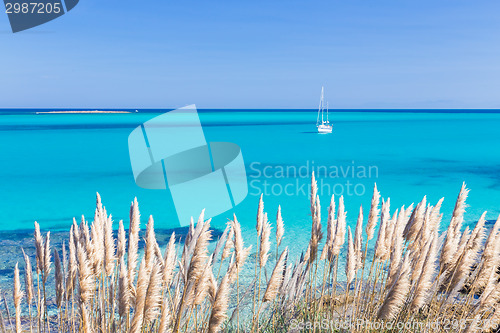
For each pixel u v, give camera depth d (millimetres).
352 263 3990
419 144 63688
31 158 44188
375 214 4344
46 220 18750
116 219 18641
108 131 85500
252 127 116688
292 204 21859
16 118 168625
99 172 34781
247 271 9109
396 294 3145
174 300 3543
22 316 6805
